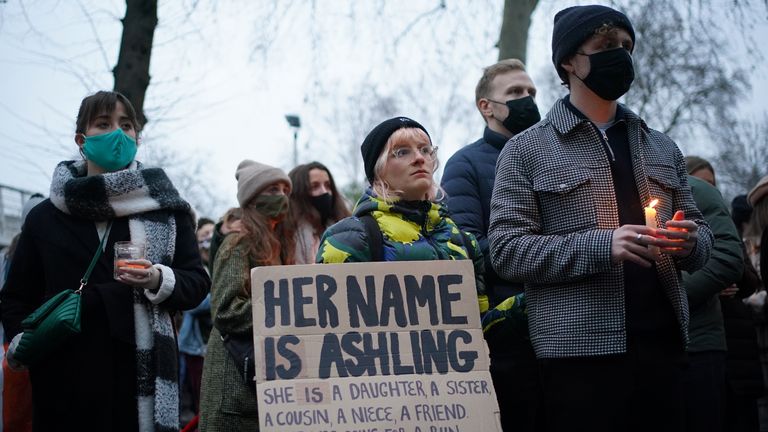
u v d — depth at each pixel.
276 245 4.68
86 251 3.87
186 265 4.05
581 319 3.37
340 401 2.99
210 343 4.46
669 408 3.39
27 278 3.94
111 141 4.02
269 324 3.07
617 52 3.53
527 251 3.43
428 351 3.12
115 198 3.91
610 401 3.34
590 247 3.25
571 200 3.48
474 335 3.17
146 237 3.93
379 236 3.43
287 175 5.05
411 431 2.99
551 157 3.54
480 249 3.90
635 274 3.42
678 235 3.19
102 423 3.70
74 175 4.13
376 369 3.06
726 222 4.89
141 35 7.63
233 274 4.37
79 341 3.74
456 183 4.32
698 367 4.78
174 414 3.81
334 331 3.09
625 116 3.66
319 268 3.17
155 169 4.10
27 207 5.89
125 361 3.81
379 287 3.18
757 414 5.60
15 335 3.81
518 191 3.58
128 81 7.56
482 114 4.66
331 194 5.39
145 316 3.82
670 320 3.41
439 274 3.23
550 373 3.48
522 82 4.57
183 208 4.12
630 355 3.36
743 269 4.93
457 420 3.03
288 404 2.97
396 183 3.55
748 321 5.45
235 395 4.23
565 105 3.65
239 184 4.91
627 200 3.52
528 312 3.60
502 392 3.87
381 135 3.59
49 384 3.74
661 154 3.68
